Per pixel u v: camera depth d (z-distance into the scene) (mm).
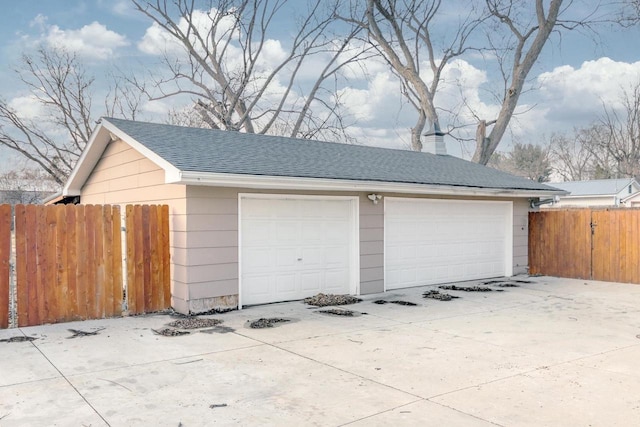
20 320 7539
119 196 10781
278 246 9609
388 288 11234
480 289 11453
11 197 30141
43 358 5918
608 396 4723
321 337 6980
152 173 9383
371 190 10391
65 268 7910
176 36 24859
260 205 9359
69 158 28156
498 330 7449
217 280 8703
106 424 4078
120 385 5000
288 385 5020
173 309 8773
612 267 12781
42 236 7730
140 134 9656
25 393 4770
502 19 22672
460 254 12734
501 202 13625
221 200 8750
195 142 9938
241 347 6445
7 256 7496
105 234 8266
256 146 10883
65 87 27453
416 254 11797
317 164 10320
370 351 6273
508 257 13766
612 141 43812
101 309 8203
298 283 9898
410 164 13117
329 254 10336
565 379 5219
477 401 4586
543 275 14047
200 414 4285
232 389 4902
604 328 7617
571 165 53375
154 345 6527
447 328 7566
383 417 4219
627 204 37312
